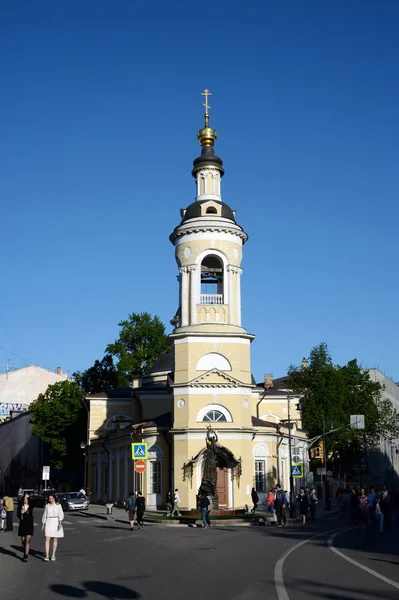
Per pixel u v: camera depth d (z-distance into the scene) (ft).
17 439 345.92
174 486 156.87
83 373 281.33
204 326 163.32
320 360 265.54
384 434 278.46
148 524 130.82
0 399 354.54
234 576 57.98
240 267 169.78
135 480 171.94
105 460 210.18
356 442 261.03
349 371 271.90
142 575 60.54
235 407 160.15
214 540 94.84
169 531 114.01
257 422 173.78
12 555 79.77
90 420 222.69
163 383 218.79
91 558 75.72
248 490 157.89
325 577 56.34
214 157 176.04
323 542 90.12
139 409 218.79
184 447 157.28
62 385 260.62
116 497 192.34
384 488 126.72
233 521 130.72
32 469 315.17
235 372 161.89
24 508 75.00
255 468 170.09
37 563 72.23
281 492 129.49
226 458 157.38
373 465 336.49
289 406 205.77
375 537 99.04
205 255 166.91
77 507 180.14
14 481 345.72
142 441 169.37
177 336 163.63
